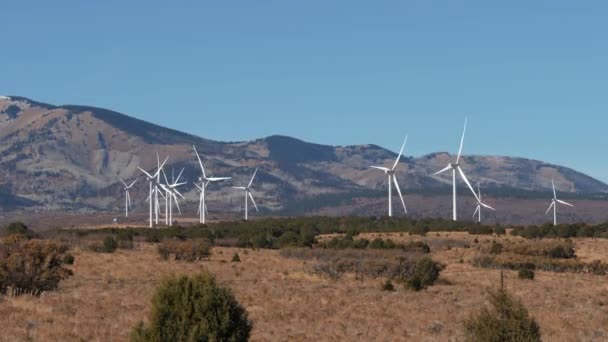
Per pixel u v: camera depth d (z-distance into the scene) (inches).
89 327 1673.2
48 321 1749.5
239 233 6348.4
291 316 2070.6
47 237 5634.8
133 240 5851.4
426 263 3287.4
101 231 6412.4
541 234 6136.8
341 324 1946.4
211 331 1201.4
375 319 2074.3
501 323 1278.3
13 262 2330.2
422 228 6560.0
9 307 1911.9
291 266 3900.1
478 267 4133.9
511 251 4847.4
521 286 3196.4
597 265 4055.1
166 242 4377.5
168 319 1215.6
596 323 2121.1
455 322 2042.3
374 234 6437.0
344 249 4891.7
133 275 3211.1
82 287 2605.8
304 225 6953.7
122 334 1593.3
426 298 2657.5
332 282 3196.4
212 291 1224.2
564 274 3919.8
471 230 6491.1
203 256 4180.6
